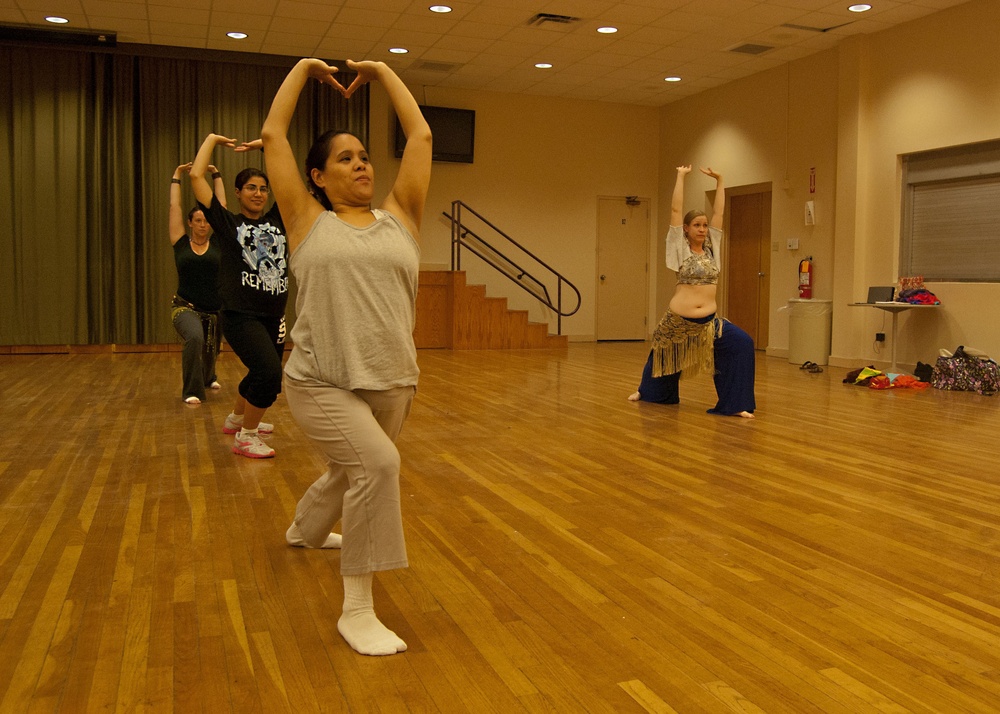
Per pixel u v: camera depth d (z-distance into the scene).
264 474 3.90
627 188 12.77
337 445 2.08
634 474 4.00
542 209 12.32
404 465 4.16
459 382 7.49
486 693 1.87
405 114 2.26
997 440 4.89
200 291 6.12
